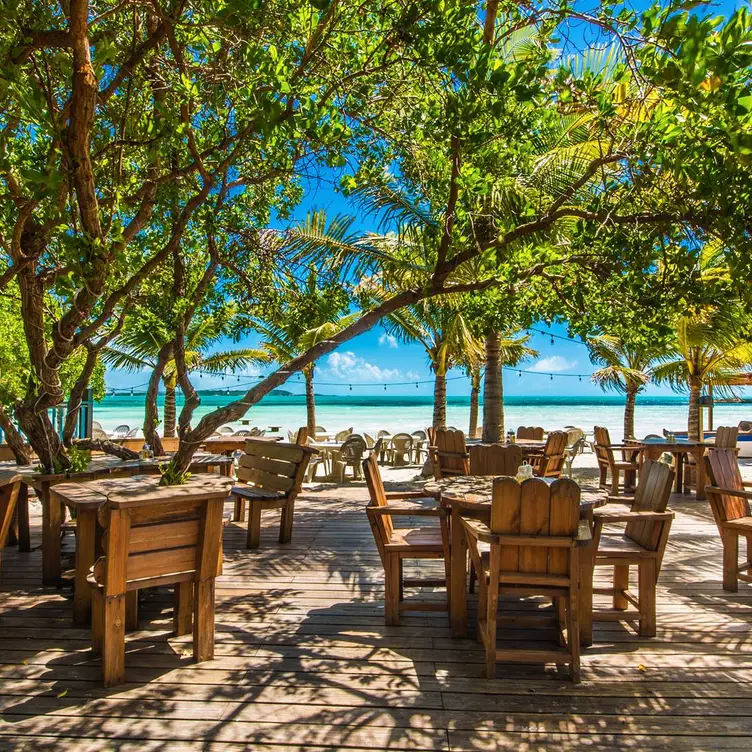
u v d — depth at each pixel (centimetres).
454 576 386
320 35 355
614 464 900
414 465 1449
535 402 9962
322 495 945
